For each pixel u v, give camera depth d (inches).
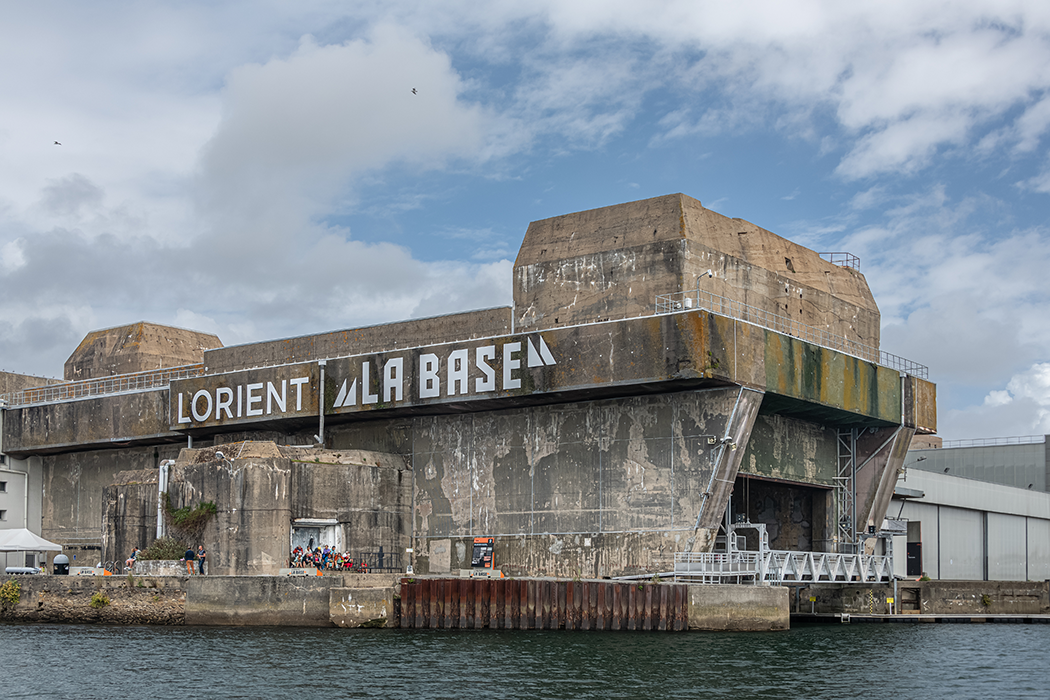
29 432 2972.4
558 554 2250.2
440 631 1877.5
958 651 1793.8
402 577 1957.4
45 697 1299.2
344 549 2289.6
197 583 2014.0
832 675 1477.6
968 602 2620.6
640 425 2190.0
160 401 2738.7
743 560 2101.4
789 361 2193.7
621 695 1294.3
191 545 2218.3
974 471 4087.1
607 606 1895.9
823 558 2218.3
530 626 1900.8
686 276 2204.7
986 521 3412.9
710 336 2027.6
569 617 1894.7
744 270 2357.3
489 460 2364.7
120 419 2807.6
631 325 2087.8
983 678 1486.2
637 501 2174.0
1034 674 1528.1
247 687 1346.0
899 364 2593.5
